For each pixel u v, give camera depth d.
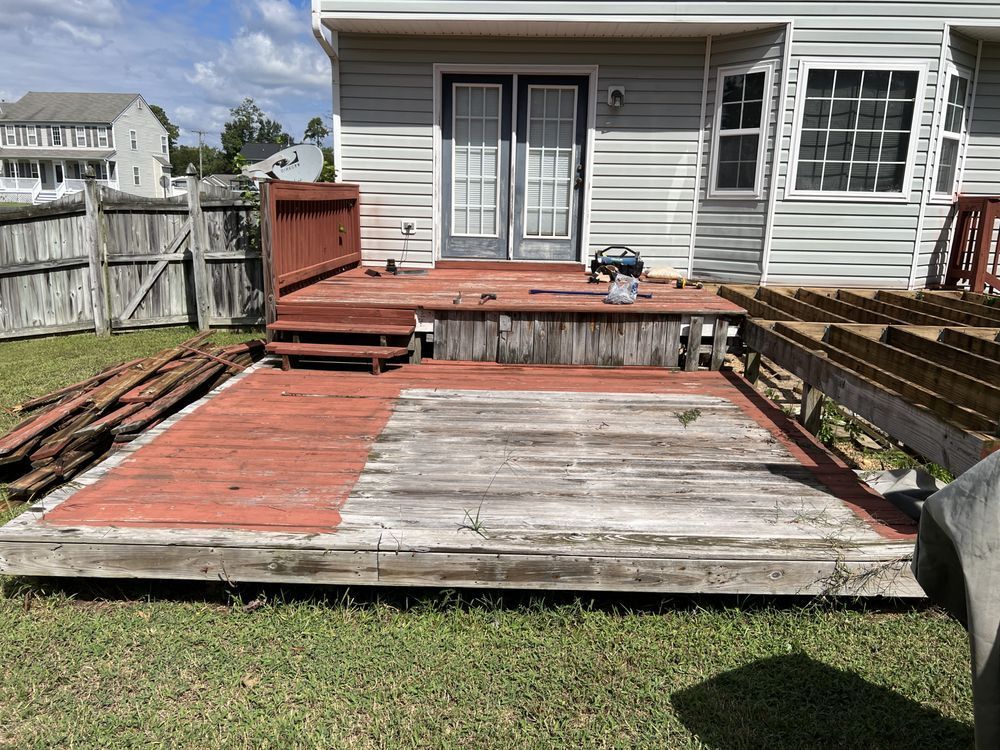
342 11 7.14
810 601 2.91
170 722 2.28
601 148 7.92
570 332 5.73
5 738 2.22
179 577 2.83
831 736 2.26
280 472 3.50
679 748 2.21
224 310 8.19
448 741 2.22
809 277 7.79
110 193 7.66
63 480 4.04
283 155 7.86
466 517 3.06
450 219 8.25
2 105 47.06
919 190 7.61
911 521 3.12
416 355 5.73
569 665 2.58
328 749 2.18
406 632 2.74
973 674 1.64
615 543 2.85
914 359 3.86
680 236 8.16
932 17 7.17
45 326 7.78
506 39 7.68
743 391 5.13
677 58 7.70
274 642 2.67
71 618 2.81
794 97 7.34
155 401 4.65
